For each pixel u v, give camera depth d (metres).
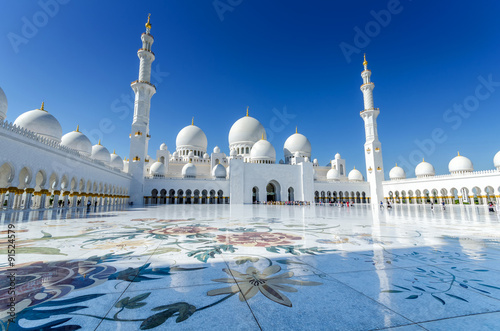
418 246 7.43
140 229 11.34
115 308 3.30
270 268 5.14
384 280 4.39
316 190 64.25
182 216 19.09
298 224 13.82
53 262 5.55
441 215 21.80
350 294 3.77
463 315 3.09
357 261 5.68
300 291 3.90
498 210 26.31
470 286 4.08
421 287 4.04
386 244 7.79
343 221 15.67
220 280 4.41
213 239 8.73
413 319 2.99
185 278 4.51
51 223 13.53
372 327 2.82
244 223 14.28
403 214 22.94
